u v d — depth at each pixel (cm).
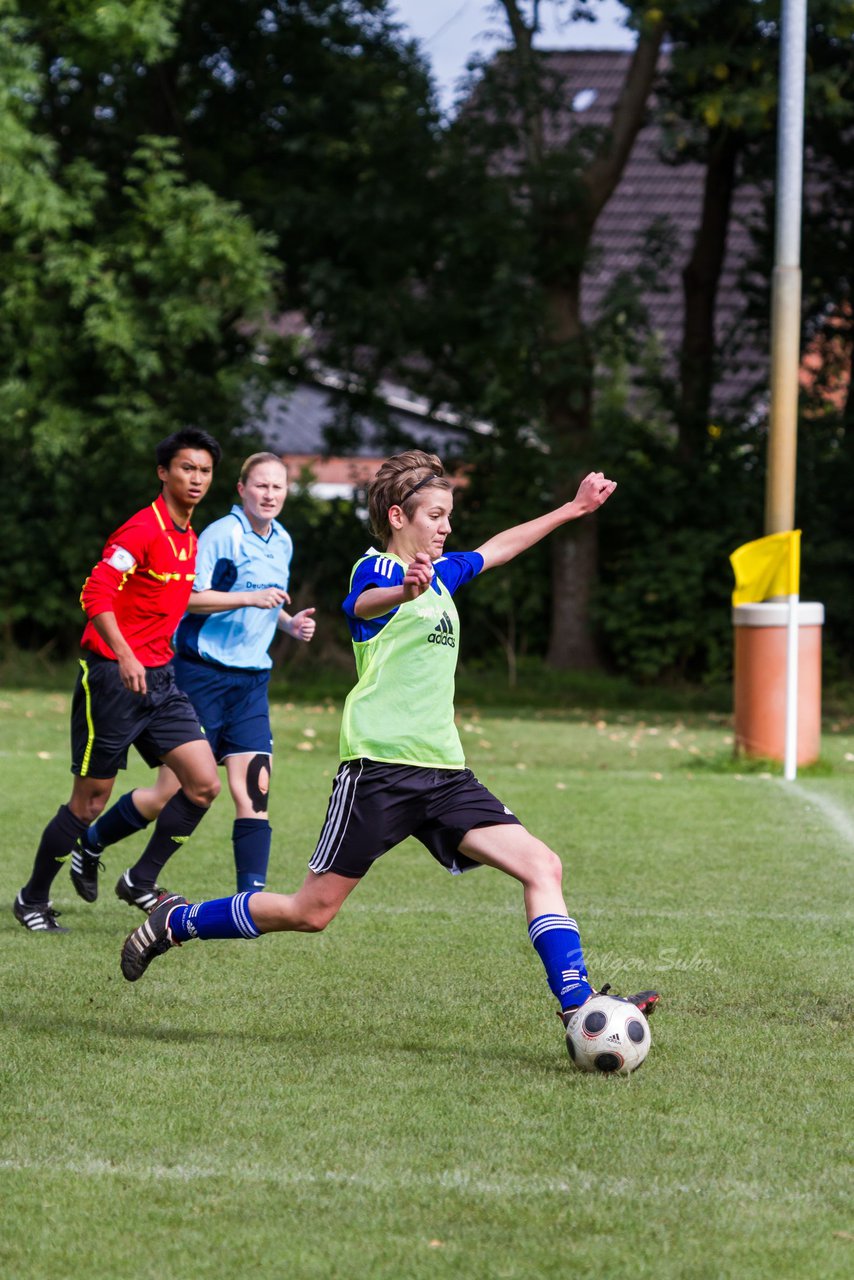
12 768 4084
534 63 7612
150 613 2183
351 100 8425
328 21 8669
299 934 2258
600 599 8031
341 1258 1120
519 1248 1138
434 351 8281
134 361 7831
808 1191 1254
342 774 1627
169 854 2327
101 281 7688
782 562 4328
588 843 3077
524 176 7625
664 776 4206
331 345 8500
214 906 1717
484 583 7925
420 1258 1120
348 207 7962
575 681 7688
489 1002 1877
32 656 8062
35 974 2005
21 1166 1300
